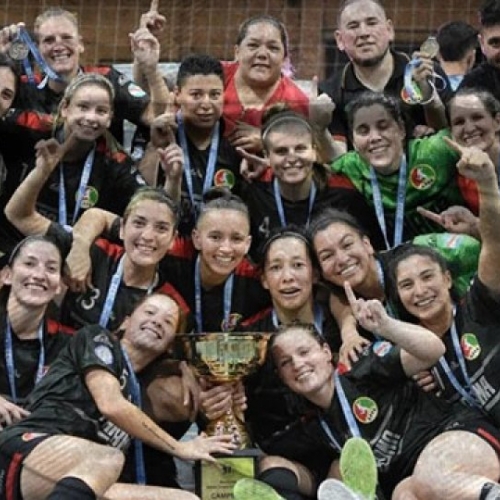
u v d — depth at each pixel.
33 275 7.39
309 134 8.18
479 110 8.18
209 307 7.84
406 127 8.56
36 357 7.44
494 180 7.14
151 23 8.89
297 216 8.24
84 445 6.91
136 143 8.87
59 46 8.87
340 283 7.65
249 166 8.33
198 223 7.80
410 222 8.29
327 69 10.88
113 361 7.12
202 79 8.48
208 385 7.29
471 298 7.26
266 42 8.75
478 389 7.18
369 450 6.80
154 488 7.00
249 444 7.28
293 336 7.25
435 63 9.09
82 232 7.93
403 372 7.17
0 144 8.55
